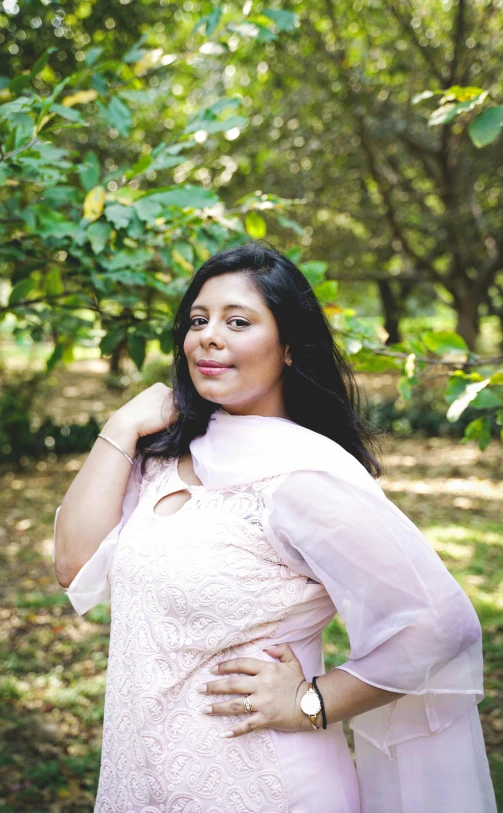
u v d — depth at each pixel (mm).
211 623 1375
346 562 1354
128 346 2711
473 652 1420
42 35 4383
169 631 1393
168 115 8484
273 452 1419
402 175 11148
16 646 4559
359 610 1358
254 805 1353
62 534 1573
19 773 3229
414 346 2344
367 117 9211
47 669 4250
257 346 1459
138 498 1642
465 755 1479
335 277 11492
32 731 3580
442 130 9570
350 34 9461
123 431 1616
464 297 11891
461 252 11609
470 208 10391
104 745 1505
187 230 2465
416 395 12719
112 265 2279
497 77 8906
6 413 10117
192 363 1500
